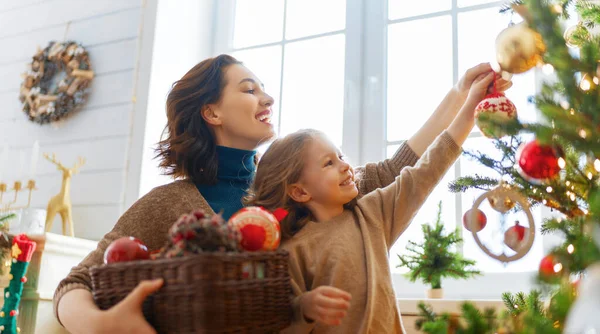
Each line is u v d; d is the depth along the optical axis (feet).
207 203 4.03
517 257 3.22
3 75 8.25
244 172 4.29
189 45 7.54
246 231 3.06
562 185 3.14
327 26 7.08
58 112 7.52
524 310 3.33
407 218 3.76
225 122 4.21
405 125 6.36
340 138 6.66
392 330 3.43
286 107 7.08
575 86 2.87
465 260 5.12
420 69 6.42
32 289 5.68
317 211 3.76
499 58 3.42
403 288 5.92
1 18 8.50
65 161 7.43
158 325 2.77
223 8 7.79
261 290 2.78
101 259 3.65
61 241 5.86
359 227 3.67
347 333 3.29
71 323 3.05
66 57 7.65
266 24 7.48
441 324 2.86
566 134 2.77
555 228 2.85
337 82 6.84
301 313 2.98
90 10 7.77
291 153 3.83
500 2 6.12
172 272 2.68
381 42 6.62
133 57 7.27
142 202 4.01
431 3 6.52
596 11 3.38
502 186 3.29
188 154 4.18
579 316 2.03
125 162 7.02
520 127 2.93
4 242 5.79
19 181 7.27
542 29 2.94
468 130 3.79
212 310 2.60
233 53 7.61
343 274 3.41
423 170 3.75
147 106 7.04
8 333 5.09
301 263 3.52
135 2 7.43
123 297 2.85
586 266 2.50
